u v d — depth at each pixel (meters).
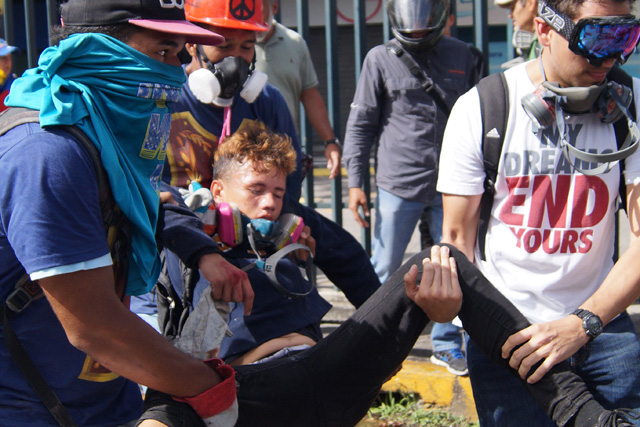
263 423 2.02
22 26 11.55
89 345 1.55
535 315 2.27
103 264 1.53
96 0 1.63
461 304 2.11
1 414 1.69
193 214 2.20
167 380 1.63
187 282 2.31
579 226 2.20
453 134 2.28
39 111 1.56
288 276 2.42
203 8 2.59
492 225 2.30
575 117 2.18
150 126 1.73
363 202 4.10
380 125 4.04
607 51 2.02
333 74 4.47
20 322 1.70
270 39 4.15
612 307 2.08
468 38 9.98
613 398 2.23
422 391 3.71
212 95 2.55
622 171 2.21
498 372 2.29
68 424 1.74
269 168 2.45
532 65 2.23
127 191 1.64
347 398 2.12
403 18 3.72
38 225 1.46
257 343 2.29
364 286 2.79
